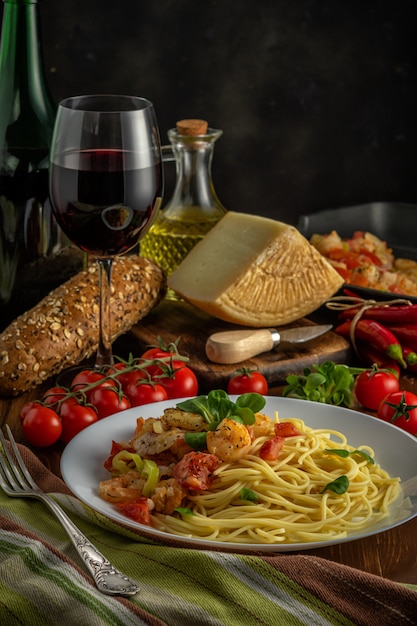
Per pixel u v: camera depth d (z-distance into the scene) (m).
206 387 1.22
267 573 0.91
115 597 0.89
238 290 1.29
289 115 1.86
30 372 1.19
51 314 1.22
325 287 1.33
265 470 1.02
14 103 1.28
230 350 1.22
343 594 0.90
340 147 1.89
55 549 0.93
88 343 1.23
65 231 1.17
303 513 1.00
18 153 1.27
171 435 1.02
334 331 1.33
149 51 1.79
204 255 1.35
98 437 1.06
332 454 1.05
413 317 1.28
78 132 1.12
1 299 1.31
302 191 1.91
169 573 0.92
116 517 0.95
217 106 1.84
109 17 1.76
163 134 1.84
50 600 0.89
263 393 1.18
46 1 1.74
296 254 1.30
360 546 0.98
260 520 0.98
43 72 1.29
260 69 1.83
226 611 0.89
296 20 1.81
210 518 0.98
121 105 1.20
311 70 1.84
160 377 1.17
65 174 1.13
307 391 1.17
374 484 1.03
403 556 0.97
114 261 1.32
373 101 1.87
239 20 1.79
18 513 0.99
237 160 1.88
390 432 1.07
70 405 1.12
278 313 1.32
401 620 0.89
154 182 1.15
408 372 1.28
